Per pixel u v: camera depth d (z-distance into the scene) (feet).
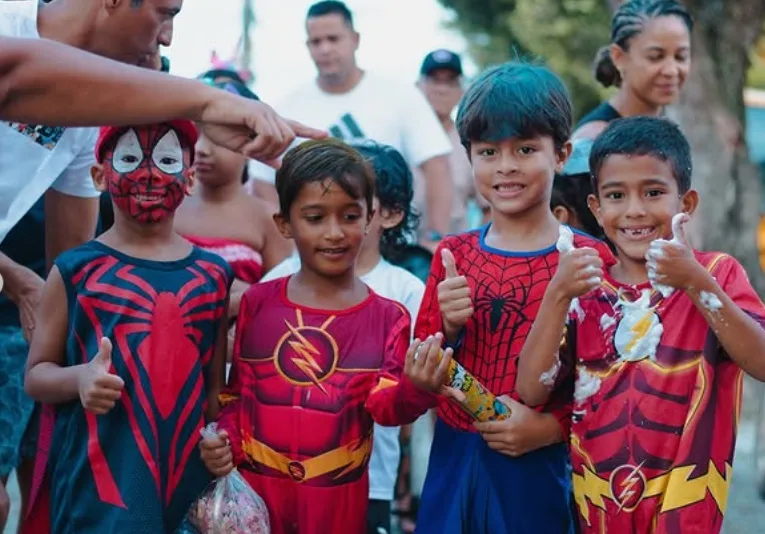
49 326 13.62
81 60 12.63
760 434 26.94
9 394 16.16
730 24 38.83
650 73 19.34
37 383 13.43
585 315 13.20
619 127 13.32
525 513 13.47
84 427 13.30
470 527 13.53
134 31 14.07
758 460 26.61
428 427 21.67
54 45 12.68
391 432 16.62
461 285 13.03
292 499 13.66
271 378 13.82
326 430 13.61
